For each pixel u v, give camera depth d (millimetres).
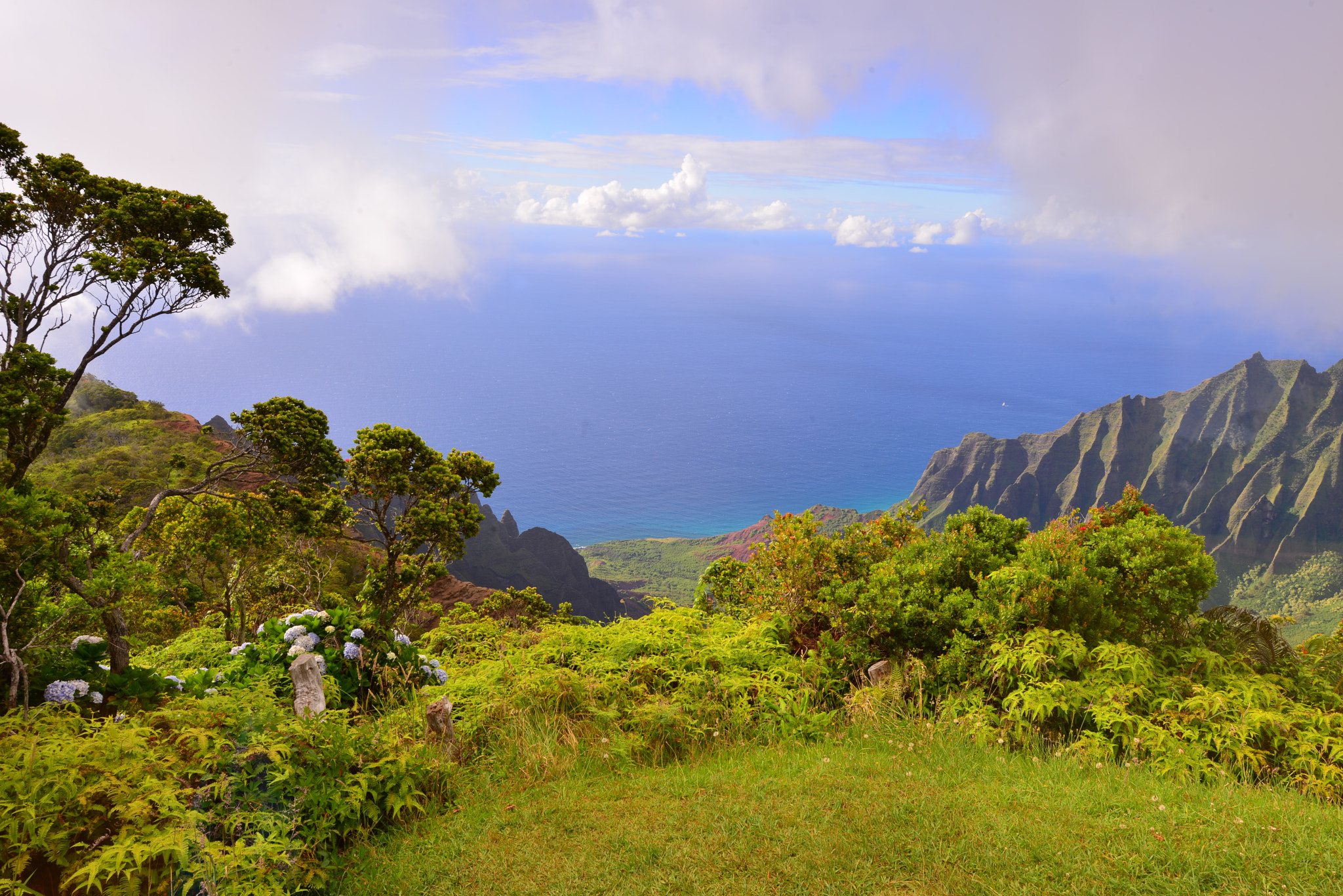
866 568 8438
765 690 6723
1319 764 5008
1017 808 4414
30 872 3484
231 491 21234
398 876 3971
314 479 20938
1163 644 6703
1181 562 6617
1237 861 3639
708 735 6172
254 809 4098
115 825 3660
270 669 6793
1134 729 5613
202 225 17203
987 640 6773
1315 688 6480
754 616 9055
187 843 3371
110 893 3328
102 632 10109
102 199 15602
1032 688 5977
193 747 4355
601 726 6059
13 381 13070
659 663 7191
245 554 23297
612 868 3910
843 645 7602
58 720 4430
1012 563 7285
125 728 4375
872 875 3730
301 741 4539
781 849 4000
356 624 7391
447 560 26391
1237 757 5254
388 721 5816
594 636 8000
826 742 5969
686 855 4004
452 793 5074
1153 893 3449
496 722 6203
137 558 18125
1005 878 3641
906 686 6816
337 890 3900
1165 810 4164
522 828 4492
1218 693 5738
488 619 9531
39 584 6746
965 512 8484
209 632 12227
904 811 4395
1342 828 3939
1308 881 3436
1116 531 7172
